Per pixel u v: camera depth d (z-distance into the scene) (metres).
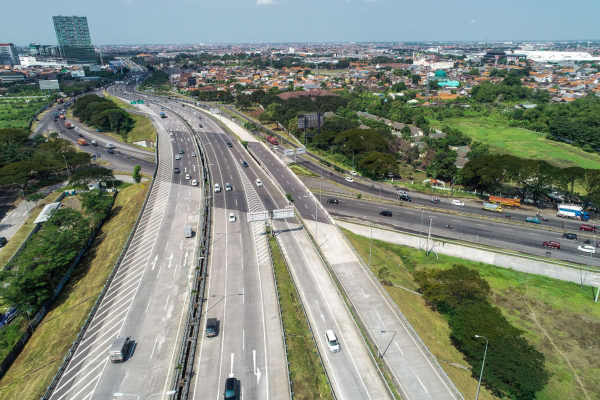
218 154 175.00
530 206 130.25
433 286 80.06
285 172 154.88
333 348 62.19
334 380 57.22
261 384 55.38
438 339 70.94
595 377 66.44
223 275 82.25
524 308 83.06
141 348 62.03
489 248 102.44
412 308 78.81
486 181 132.00
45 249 89.06
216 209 116.50
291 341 64.06
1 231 117.50
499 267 96.56
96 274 86.31
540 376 59.25
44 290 79.38
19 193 143.25
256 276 82.19
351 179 152.50
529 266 95.50
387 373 59.09
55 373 58.09
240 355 60.66
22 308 75.94
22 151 166.25
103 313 70.25
